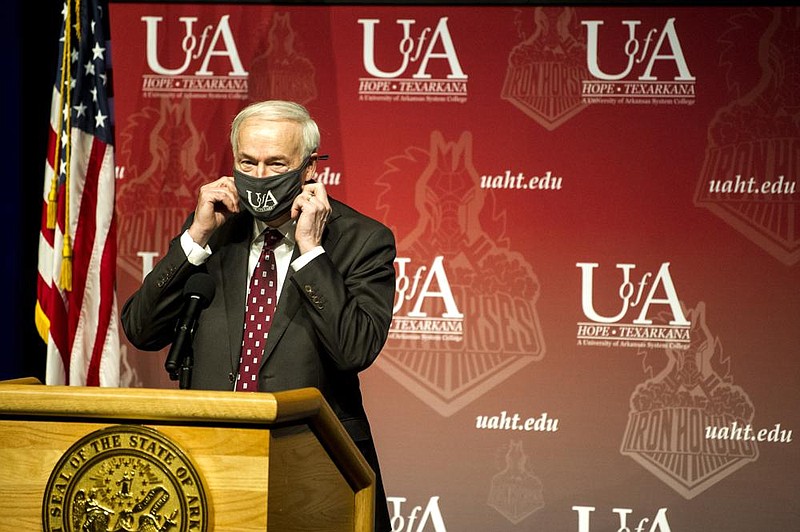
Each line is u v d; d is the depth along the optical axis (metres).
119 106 14.17
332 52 14.05
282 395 5.45
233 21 14.14
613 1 13.74
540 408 13.77
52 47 14.18
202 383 8.19
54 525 5.49
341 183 14.01
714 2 13.66
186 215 14.10
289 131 8.20
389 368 13.95
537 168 13.84
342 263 8.62
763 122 13.62
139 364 14.05
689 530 13.56
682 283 13.67
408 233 13.96
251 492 5.38
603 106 13.78
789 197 13.57
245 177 8.12
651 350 13.68
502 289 13.86
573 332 13.77
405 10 14.00
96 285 12.79
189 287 7.97
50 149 13.02
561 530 13.68
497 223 13.88
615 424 13.68
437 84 13.96
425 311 13.94
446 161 13.94
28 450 5.60
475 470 13.81
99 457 5.47
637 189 13.73
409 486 13.87
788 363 13.52
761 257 13.59
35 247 14.16
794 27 13.60
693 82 13.69
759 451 13.52
